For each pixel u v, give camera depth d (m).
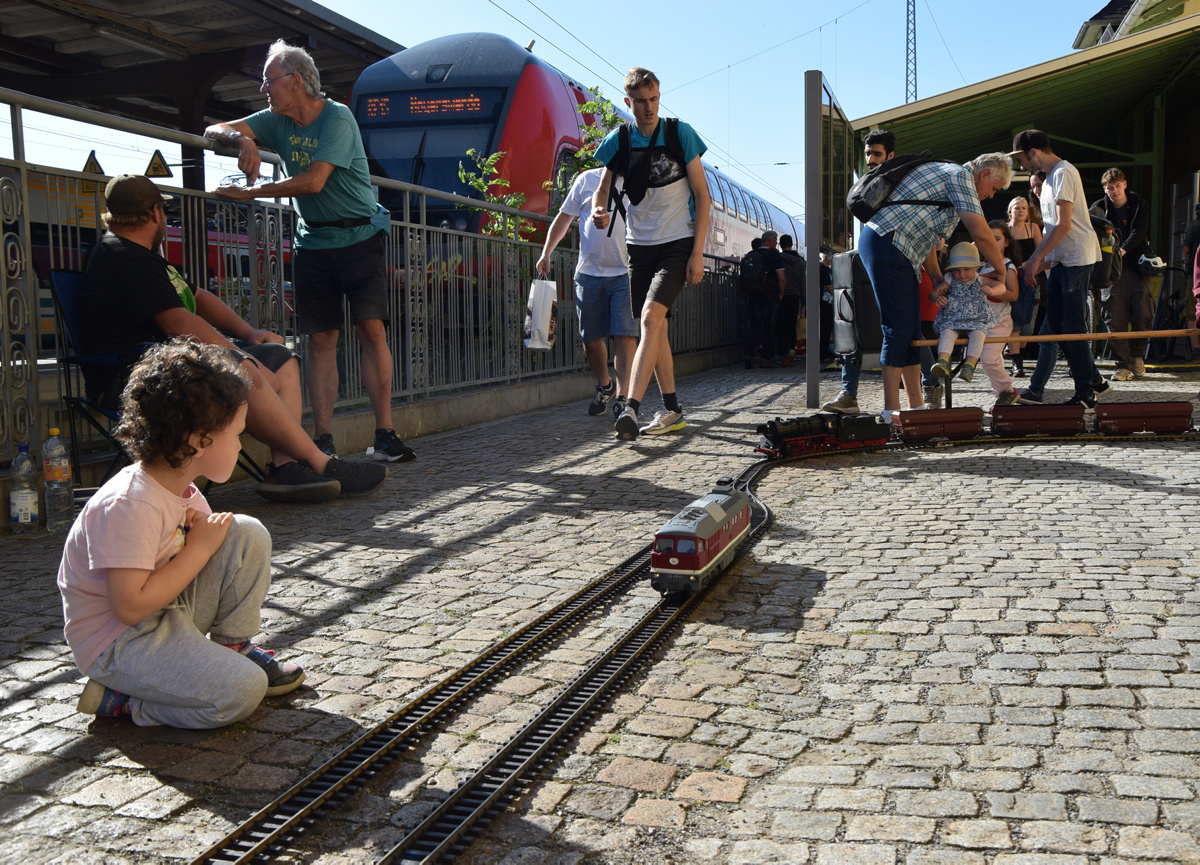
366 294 6.71
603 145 7.59
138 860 2.06
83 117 5.32
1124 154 16.20
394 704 2.85
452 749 2.58
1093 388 8.20
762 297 15.44
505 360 10.05
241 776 2.42
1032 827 2.11
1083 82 14.03
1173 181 17.08
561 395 11.12
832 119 12.76
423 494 5.88
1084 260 8.02
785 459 6.70
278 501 5.66
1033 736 2.53
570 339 11.61
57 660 3.20
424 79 12.63
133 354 5.00
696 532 3.65
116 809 2.27
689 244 7.54
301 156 6.40
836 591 3.82
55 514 4.96
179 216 6.02
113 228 5.07
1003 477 5.82
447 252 8.93
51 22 16.50
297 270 6.72
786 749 2.53
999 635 3.27
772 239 15.61
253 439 6.52
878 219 7.08
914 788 2.30
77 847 2.11
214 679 2.59
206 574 2.80
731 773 2.42
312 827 2.19
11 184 5.05
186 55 17.92
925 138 16.03
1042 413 7.05
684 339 14.65
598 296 8.76
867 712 2.73
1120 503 5.05
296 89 6.21
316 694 2.93
